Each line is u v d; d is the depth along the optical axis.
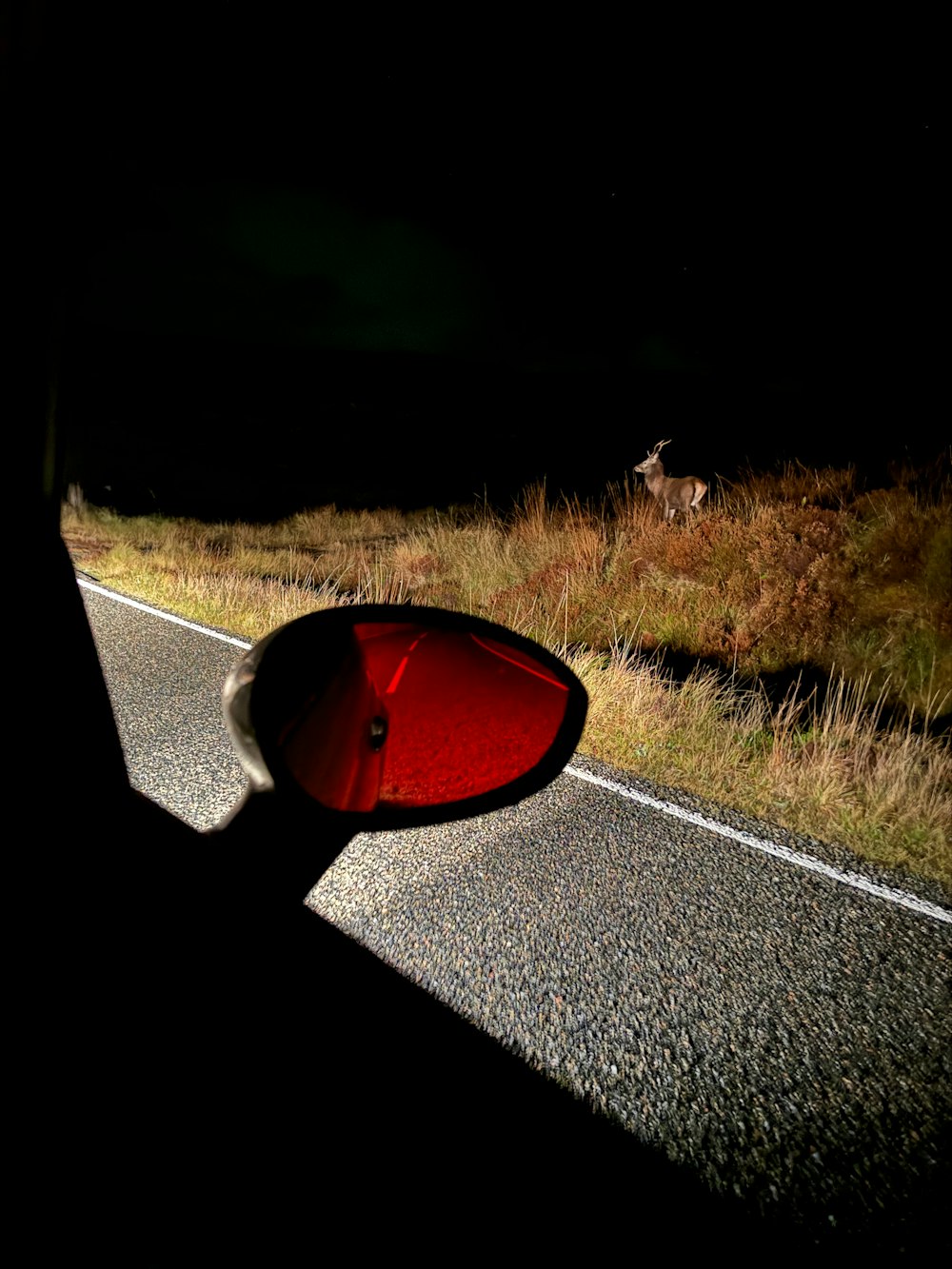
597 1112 2.03
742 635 7.02
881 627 6.71
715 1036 2.34
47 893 0.50
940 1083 2.21
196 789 3.78
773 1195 1.83
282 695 0.66
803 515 8.56
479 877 3.16
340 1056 1.97
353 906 2.87
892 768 4.21
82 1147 0.56
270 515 17.84
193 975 0.61
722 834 3.67
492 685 0.88
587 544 9.69
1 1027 0.48
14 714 0.48
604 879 3.20
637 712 5.01
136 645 6.40
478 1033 2.27
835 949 2.81
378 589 9.87
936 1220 1.78
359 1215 1.49
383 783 0.80
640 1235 1.68
